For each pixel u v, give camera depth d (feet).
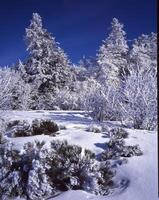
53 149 21.50
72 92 110.32
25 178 19.83
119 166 20.59
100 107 39.78
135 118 33.24
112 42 144.36
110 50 141.38
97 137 27.14
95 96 41.27
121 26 146.20
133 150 22.43
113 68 130.62
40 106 100.27
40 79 107.65
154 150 22.80
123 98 35.53
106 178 19.27
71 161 20.38
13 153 21.56
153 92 33.22
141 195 16.89
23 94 73.92
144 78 35.09
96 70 139.74
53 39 116.67
